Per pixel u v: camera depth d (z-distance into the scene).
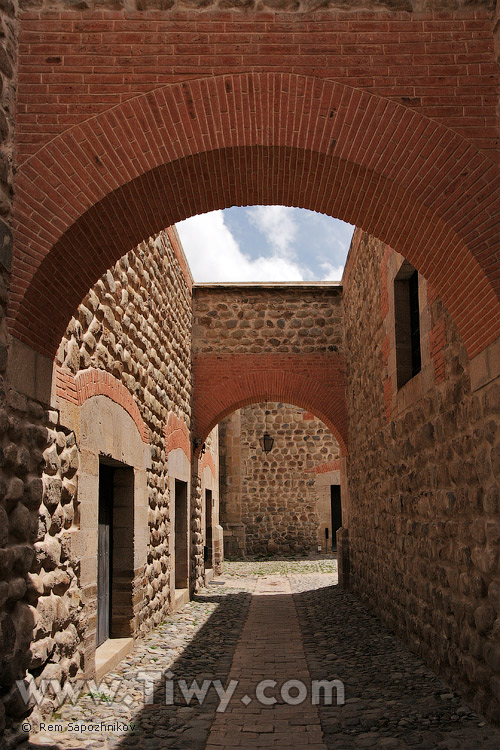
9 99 4.09
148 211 4.68
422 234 4.50
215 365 12.09
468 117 4.26
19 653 3.66
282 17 4.38
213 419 12.04
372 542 9.02
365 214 4.81
